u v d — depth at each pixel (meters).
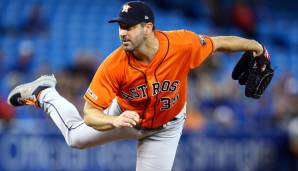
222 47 18.62
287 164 34.84
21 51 45.94
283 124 35.75
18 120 32.44
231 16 58.44
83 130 19.83
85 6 58.78
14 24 54.69
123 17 17.02
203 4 62.62
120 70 17.48
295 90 42.88
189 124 34.09
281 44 60.34
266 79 19.36
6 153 30.64
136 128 19.41
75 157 31.47
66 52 52.62
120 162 32.03
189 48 17.86
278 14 64.06
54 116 20.44
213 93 38.38
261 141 34.50
